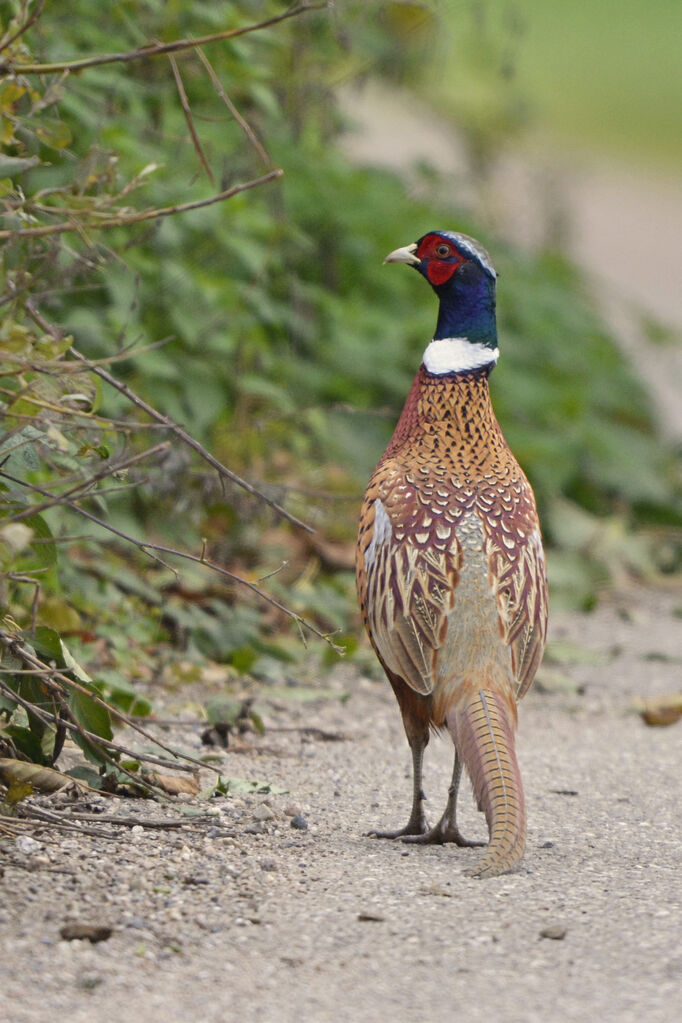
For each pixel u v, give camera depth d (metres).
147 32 11.40
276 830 7.54
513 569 7.37
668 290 31.12
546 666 12.65
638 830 7.87
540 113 29.22
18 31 6.35
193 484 11.17
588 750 9.94
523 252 22.30
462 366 7.84
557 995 5.48
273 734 9.81
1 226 6.95
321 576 13.06
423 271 8.00
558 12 65.06
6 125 6.46
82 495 6.35
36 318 6.99
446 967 5.72
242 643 11.32
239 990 5.50
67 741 8.34
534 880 6.84
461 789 8.76
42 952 5.72
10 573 6.98
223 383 13.21
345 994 5.48
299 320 15.17
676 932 6.11
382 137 29.70
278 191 15.16
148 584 11.43
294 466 13.93
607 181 41.62
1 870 6.48
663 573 16.58
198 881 6.58
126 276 12.03
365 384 15.85
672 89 53.25
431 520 7.41
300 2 6.95
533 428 17.31
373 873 6.87
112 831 7.20
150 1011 5.32
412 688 7.20
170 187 12.62
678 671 12.68
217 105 13.46
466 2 13.11
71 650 9.95
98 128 9.95
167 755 8.70
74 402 6.73
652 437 19.97
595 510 17.30
